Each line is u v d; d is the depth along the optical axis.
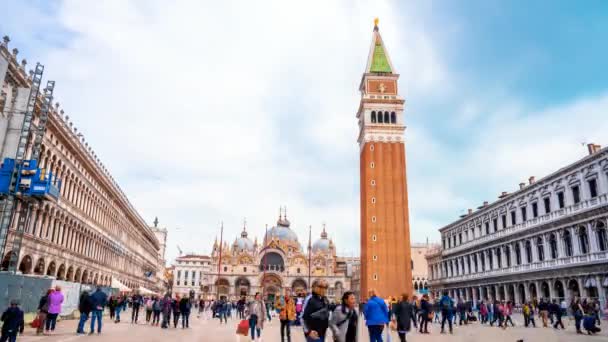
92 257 77.12
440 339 33.53
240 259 170.00
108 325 40.94
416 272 150.62
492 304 54.59
